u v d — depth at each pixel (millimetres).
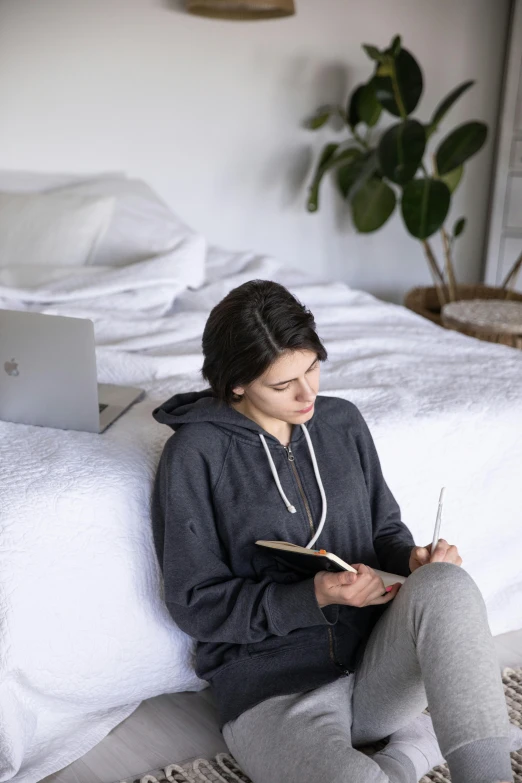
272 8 3100
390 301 4156
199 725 1497
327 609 1300
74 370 1543
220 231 3641
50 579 1328
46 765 1354
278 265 2789
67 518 1366
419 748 1280
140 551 1427
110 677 1414
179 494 1302
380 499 1443
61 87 3215
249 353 1200
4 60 3123
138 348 2088
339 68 3643
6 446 1515
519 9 3766
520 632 1797
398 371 2021
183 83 3383
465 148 3387
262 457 1342
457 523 1764
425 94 3887
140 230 2777
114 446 1539
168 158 3449
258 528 1311
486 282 4156
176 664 1478
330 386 1907
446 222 4191
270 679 1292
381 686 1241
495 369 2076
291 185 3723
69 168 3312
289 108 3604
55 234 2691
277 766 1188
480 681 1075
